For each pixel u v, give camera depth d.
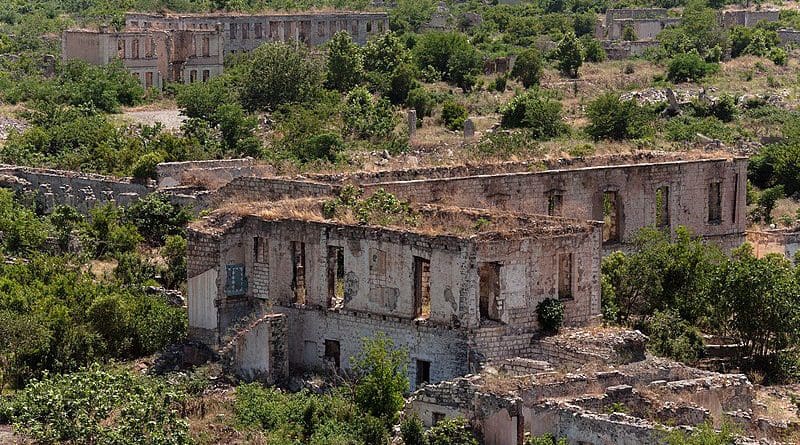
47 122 114.75
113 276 77.12
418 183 74.06
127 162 100.81
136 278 76.31
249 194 74.50
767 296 64.62
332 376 62.34
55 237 83.69
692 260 71.62
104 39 137.50
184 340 66.62
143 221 86.38
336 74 136.75
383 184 72.44
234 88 130.75
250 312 65.88
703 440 47.12
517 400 51.00
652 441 47.91
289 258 64.69
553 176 79.56
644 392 52.47
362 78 138.00
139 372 63.28
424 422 54.00
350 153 107.62
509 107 126.44
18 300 67.81
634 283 71.06
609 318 67.69
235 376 62.97
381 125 119.19
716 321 67.00
